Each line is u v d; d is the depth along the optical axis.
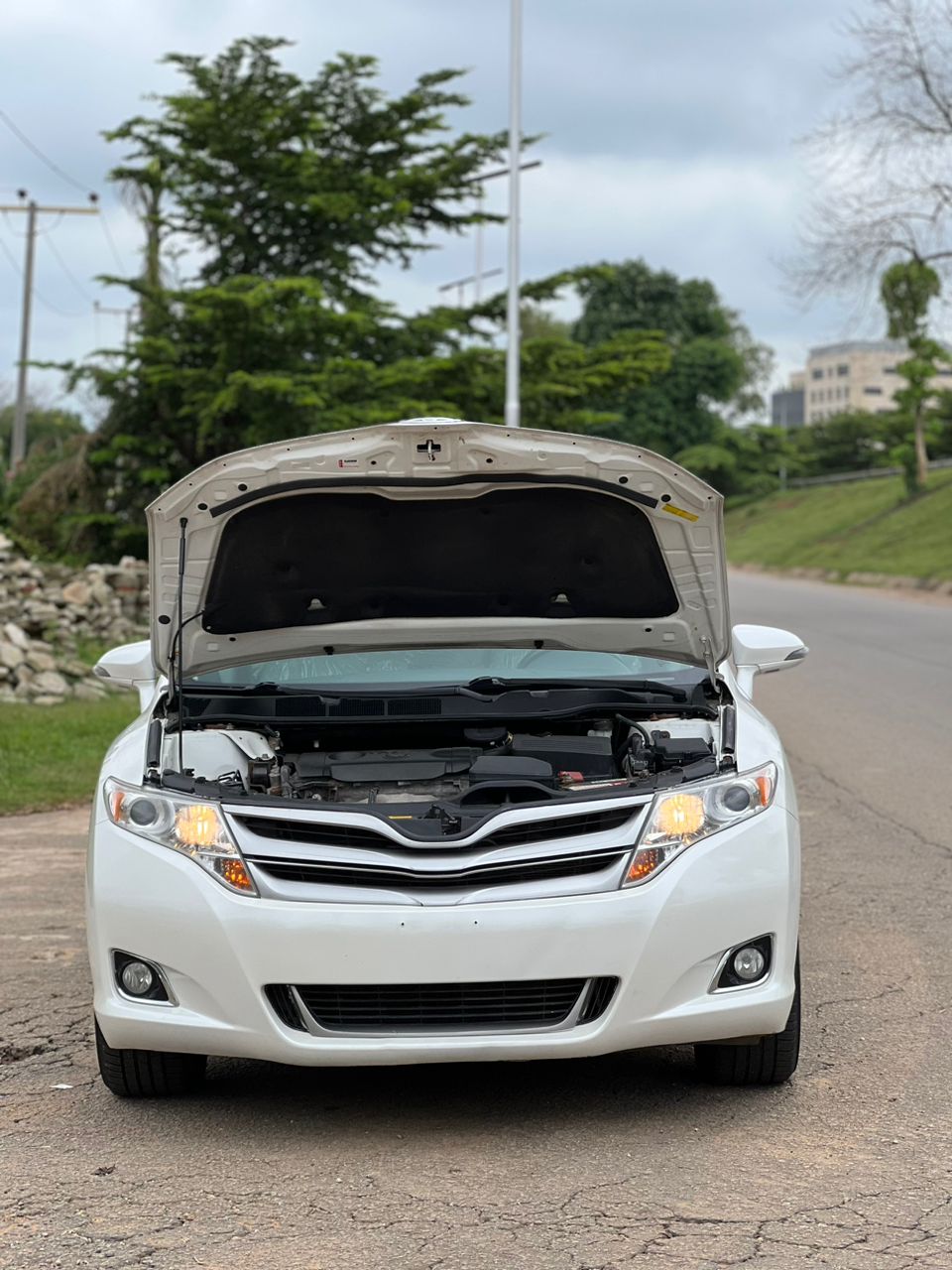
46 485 31.25
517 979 4.17
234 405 26.50
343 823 4.30
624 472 5.02
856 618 26.41
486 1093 4.71
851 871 7.71
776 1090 4.64
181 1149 4.24
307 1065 4.22
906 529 48.75
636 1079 4.80
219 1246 3.56
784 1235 3.56
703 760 4.66
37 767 11.52
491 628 5.70
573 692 5.30
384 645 5.82
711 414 85.75
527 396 29.52
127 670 5.99
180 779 4.54
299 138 30.56
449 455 4.99
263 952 4.20
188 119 29.47
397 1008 4.23
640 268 84.94
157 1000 4.35
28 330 44.81
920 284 39.25
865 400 156.38
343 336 27.84
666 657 5.79
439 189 31.14
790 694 15.46
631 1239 3.55
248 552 5.29
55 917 7.18
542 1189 3.89
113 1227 3.68
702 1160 4.07
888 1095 4.56
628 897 4.23
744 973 4.35
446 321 30.91
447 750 5.26
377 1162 4.12
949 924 6.65
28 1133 4.39
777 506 75.12
